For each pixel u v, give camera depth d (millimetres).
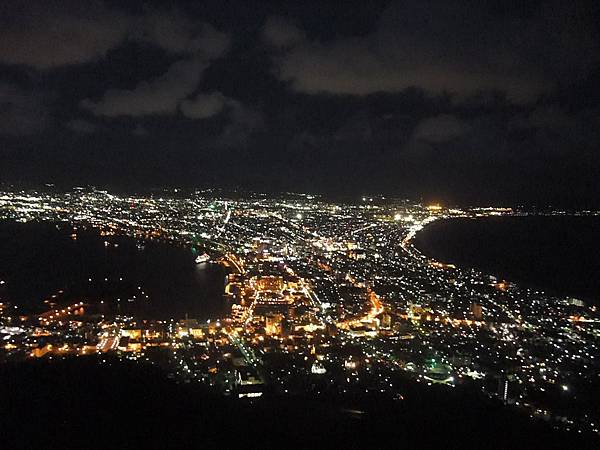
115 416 22547
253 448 20641
